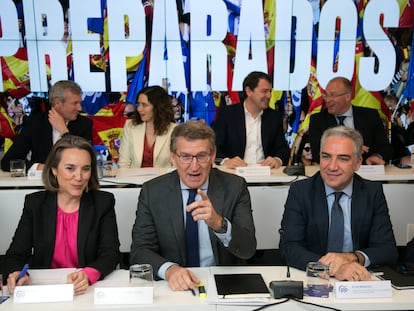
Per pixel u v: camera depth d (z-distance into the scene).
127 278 1.51
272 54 4.12
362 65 4.15
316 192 1.80
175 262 1.68
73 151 1.66
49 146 3.09
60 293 1.32
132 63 4.05
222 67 4.11
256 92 3.25
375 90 4.16
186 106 4.15
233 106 3.44
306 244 1.81
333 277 1.46
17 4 3.86
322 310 1.27
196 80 4.12
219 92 4.14
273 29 4.08
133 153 3.17
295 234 1.77
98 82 4.05
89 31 3.96
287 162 3.36
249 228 1.65
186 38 4.05
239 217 1.68
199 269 1.55
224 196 1.71
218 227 1.49
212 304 1.27
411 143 4.16
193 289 1.37
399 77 4.15
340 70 4.16
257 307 1.28
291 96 4.15
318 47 4.12
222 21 4.04
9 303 1.30
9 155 3.01
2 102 3.97
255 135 3.38
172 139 1.60
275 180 2.70
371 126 3.29
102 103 4.08
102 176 2.72
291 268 1.58
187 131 1.56
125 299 1.29
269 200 2.72
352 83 4.16
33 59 3.96
